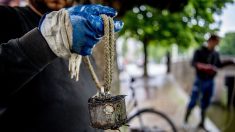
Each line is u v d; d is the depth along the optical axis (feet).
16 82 3.00
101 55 10.30
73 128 4.69
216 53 24.21
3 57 2.91
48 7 4.95
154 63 121.80
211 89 24.53
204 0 14.97
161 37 27.48
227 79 30.89
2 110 3.33
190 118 29.12
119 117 3.18
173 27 22.50
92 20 2.88
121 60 68.44
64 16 2.90
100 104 3.12
